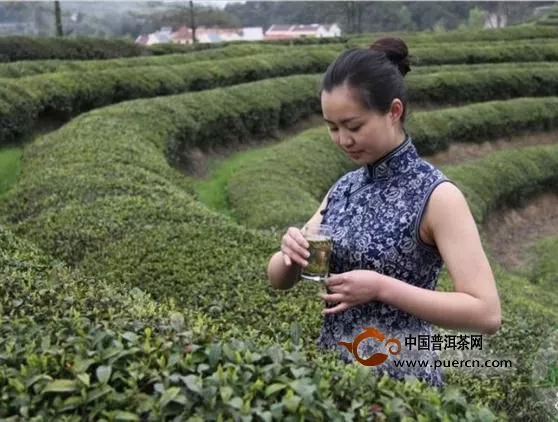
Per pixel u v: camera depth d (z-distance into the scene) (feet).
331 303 8.82
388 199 8.66
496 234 54.24
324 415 7.07
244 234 22.44
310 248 8.67
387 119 8.50
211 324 11.97
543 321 22.50
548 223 59.11
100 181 28.19
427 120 64.44
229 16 177.99
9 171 39.29
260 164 46.98
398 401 7.41
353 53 8.55
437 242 8.39
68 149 35.24
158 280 18.26
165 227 22.41
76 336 8.42
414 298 8.16
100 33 150.20
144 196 26.81
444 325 8.20
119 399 7.04
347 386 7.66
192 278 18.28
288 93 63.46
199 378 7.17
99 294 12.03
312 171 47.44
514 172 58.39
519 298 29.04
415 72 79.51
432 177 8.51
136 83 57.16
